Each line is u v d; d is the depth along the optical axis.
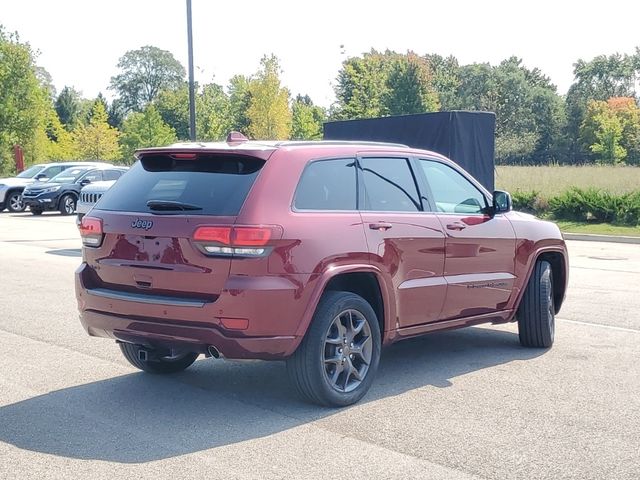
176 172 5.78
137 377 6.54
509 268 7.19
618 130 87.25
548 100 111.56
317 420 5.40
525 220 7.50
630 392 6.06
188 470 4.48
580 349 7.59
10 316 8.95
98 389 6.18
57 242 17.17
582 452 4.76
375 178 6.17
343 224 5.68
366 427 5.25
